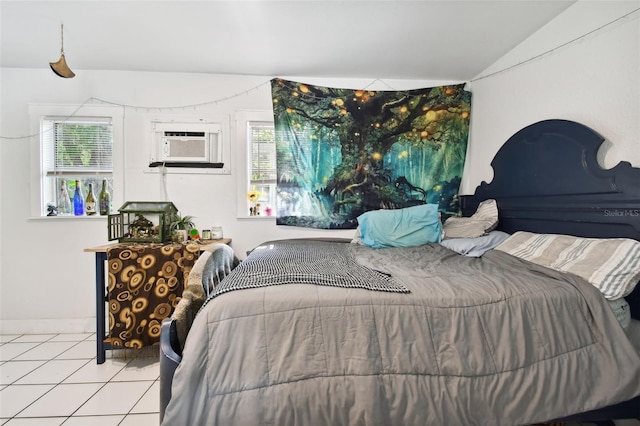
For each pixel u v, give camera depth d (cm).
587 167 166
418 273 152
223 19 201
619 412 122
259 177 291
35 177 268
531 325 122
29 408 167
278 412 106
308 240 266
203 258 154
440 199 291
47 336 261
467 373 114
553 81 198
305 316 117
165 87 279
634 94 150
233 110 284
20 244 267
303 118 283
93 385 190
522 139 214
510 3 183
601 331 122
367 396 108
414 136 289
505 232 232
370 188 288
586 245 148
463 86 290
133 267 216
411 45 232
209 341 112
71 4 185
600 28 166
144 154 277
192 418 105
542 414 114
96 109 272
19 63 259
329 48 237
